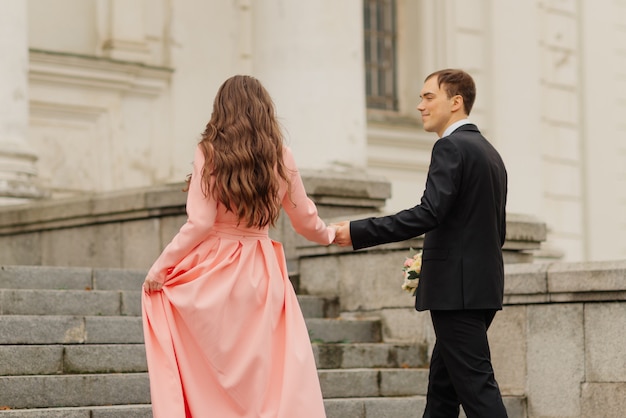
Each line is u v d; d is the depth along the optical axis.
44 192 12.78
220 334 5.90
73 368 7.84
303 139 12.33
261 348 5.95
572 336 8.70
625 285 8.37
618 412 8.41
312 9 12.42
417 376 9.12
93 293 8.87
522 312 9.01
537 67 19.64
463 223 6.34
